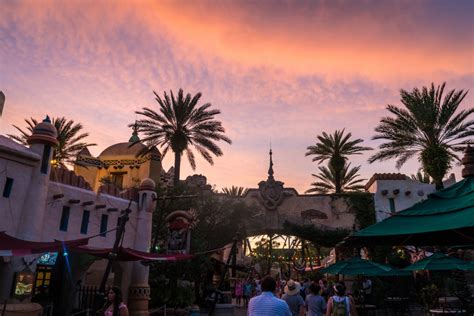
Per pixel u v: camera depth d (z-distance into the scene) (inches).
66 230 475.2
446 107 991.0
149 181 608.7
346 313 281.6
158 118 1178.6
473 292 773.9
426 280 857.5
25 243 319.3
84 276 692.1
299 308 314.2
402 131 1045.2
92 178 1259.8
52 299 483.2
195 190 956.6
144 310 545.3
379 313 695.7
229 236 992.9
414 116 1029.8
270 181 1320.1
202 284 818.2
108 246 533.3
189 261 688.4
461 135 992.9
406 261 964.0
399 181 1235.9
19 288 372.8
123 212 362.6
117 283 542.0
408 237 224.2
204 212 944.9
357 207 1245.7
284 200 1309.1
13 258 379.9
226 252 1464.1
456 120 989.2
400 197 1216.8
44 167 432.1
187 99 1182.3
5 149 395.2
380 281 905.5
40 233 420.2
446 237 226.2
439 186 991.6
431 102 1005.2
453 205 178.7
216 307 606.2
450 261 493.7
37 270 561.0
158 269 647.1
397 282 925.2
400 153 1071.6
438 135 1019.9
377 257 982.4
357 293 775.7
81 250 382.6
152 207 599.2
